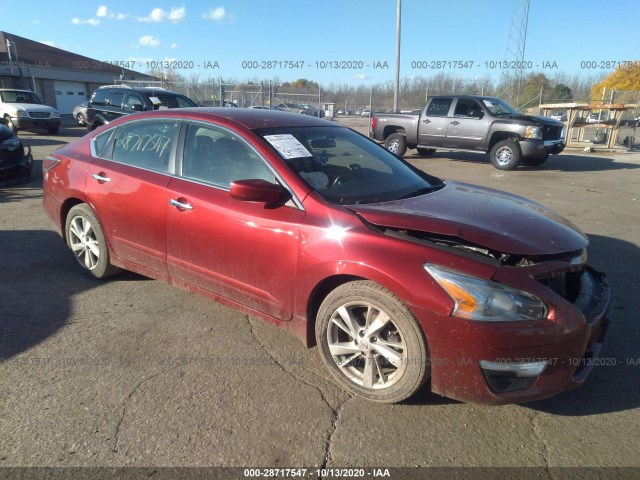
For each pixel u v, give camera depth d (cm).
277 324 328
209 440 254
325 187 323
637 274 500
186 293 431
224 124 359
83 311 392
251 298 334
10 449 243
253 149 338
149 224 383
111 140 431
